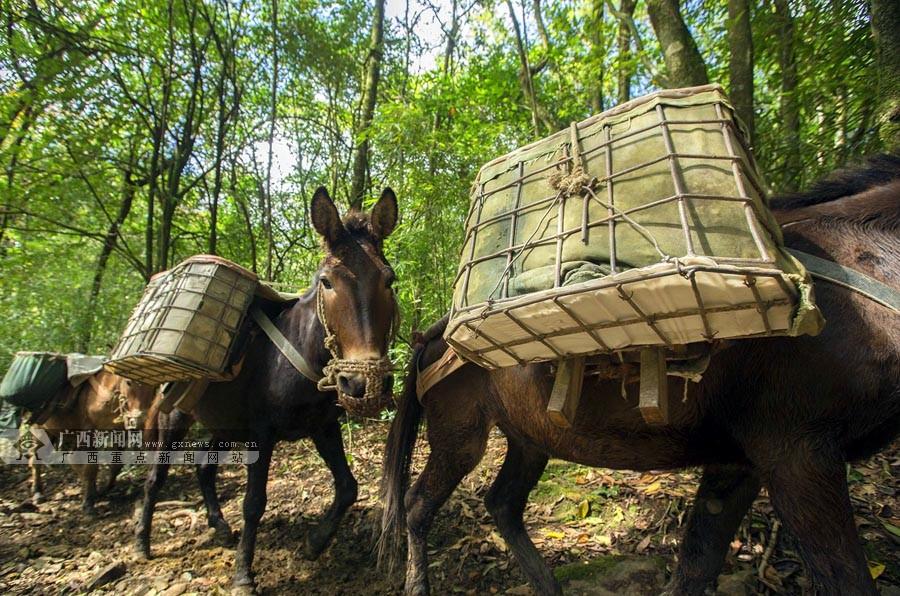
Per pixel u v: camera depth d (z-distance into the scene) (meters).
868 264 1.81
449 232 5.70
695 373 1.73
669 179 1.56
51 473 5.72
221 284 3.13
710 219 1.44
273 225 9.44
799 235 1.95
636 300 1.43
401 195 5.79
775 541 2.78
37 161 7.49
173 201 7.43
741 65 4.24
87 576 3.24
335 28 8.52
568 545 3.12
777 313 1.37
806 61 4.57
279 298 3.56
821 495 1.73
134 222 9.38
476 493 3.86
